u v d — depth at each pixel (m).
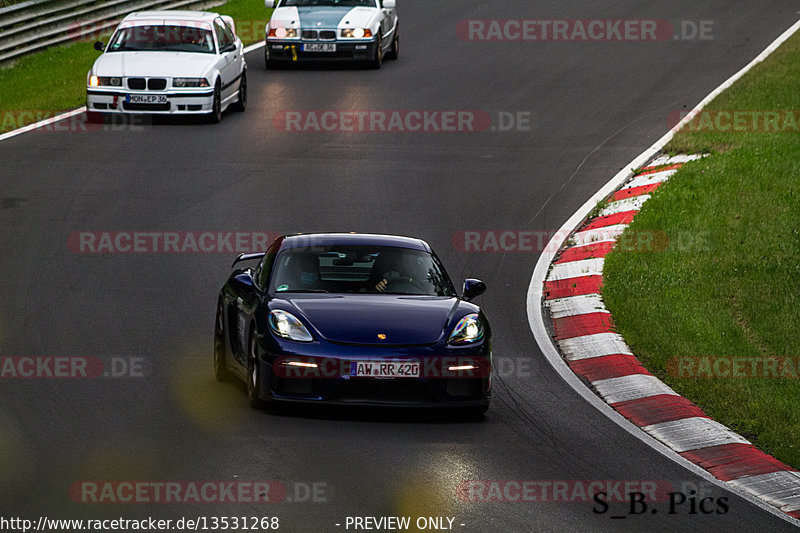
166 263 49.19
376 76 89.50
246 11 117.12
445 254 52.41
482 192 62.28
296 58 89.50
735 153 65.12
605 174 65.50
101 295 44.28
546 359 39.25
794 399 34.59
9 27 93.56
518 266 51.09
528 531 23.36
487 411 33.12
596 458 29.17
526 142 72.38
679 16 114.38
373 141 72.00
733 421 33.34
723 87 84.94
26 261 48.78
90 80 73.12
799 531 25.09
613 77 89.62
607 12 116.75
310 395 30.78
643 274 47.88
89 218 55.62
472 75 90.25
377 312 32.19
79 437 28.16
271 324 31.38
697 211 55.75
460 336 31.77
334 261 34.84
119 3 105.00
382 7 93.44
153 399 32.03
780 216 53.91
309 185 62.41
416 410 32.84
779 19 111.88
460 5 121.00
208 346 38.56
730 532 24.50
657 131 74.19
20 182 61.44
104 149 68.50
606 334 41.50
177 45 76.00
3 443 27.44
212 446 27.86
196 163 65.94
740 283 46.28
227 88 76.00
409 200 60.50
